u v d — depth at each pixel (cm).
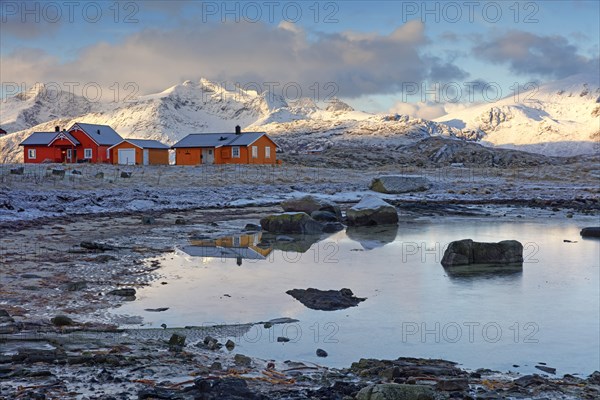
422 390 941
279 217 3869
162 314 1750
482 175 8919
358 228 4206
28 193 4759
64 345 1375
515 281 2355
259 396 977
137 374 1133
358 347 1512
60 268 2341
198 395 967
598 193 7006
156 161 9338
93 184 5656
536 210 5578
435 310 1895
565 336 1642
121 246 2988
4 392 980
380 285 2250
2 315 1617
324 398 1005
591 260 2853
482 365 1408
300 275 2405
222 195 6041
